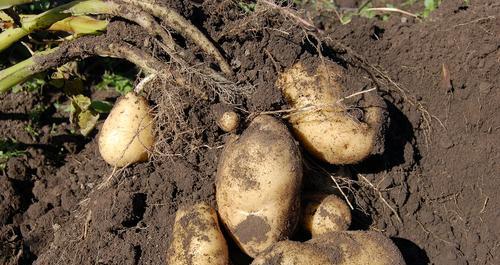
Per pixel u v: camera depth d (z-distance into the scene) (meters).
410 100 0.58
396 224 0.55
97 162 0.59
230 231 0.49
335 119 0.51
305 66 0.53
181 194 0.52
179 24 0.52
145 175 0.53
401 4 0.71
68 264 0.53
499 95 0.57
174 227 0.49
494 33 0.57
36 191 0.59
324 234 0.48
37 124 0.63
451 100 0.59
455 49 0.58
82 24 0.56
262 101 0.51
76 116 0.62
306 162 0.53
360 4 0.74
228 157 0.48
